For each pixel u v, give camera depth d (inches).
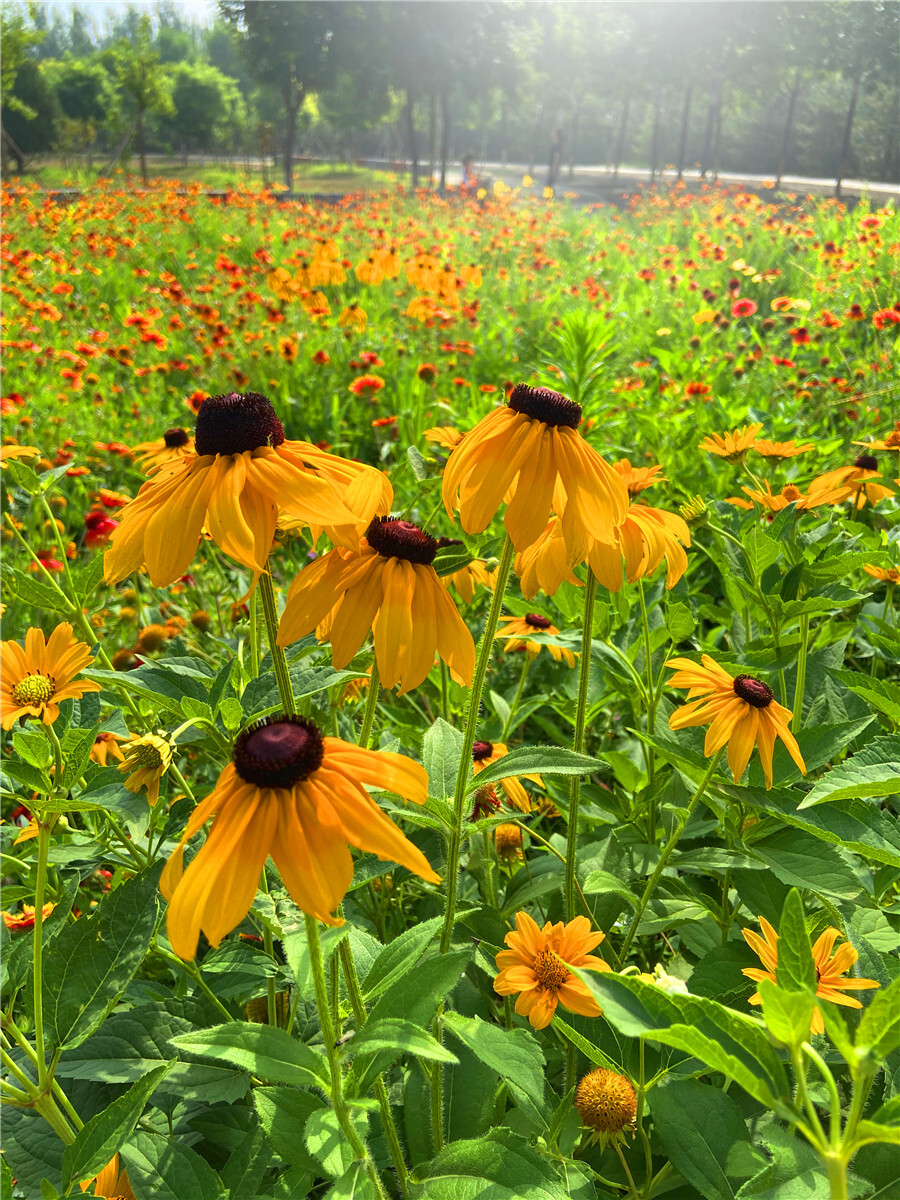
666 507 31.8
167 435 21.5
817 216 129.6
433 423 41.1
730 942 12.5
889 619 20.4
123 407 54.9
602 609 16.8
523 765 9.9
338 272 61.0
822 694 17.1
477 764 15.2
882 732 16.2
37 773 10.3
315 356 51.8
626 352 61.7
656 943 16.3
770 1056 6.7
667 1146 9.3
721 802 14.0
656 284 89.6
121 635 26.4
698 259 98.9
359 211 162.6
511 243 115.5
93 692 12.7
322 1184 11.6
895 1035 6.2
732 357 55.2
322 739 7.5
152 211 142.2
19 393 56.4
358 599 8.9
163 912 10.7
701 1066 10.2
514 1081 9.4
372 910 16.4
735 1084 11.3
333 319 62.4
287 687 8.7
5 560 27.4
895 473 24.7
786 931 6.7
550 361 41.7
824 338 57.4
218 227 137.7
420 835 16.0
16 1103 9.8
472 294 85.9
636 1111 10.4
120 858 13.4
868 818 12.0
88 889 18.1
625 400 46.5
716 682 12.5
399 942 9.2
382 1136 11.5
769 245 104.1
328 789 7.1
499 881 16.2
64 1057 11.4
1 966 11.0
